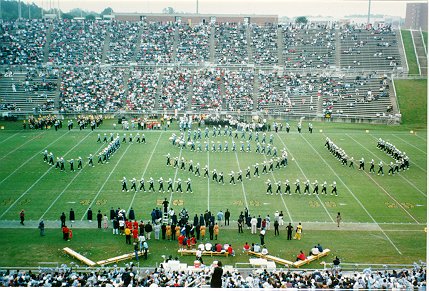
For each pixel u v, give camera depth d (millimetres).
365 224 36125
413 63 91688
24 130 68062
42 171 48062
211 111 78812
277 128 68750
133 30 100875
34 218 36219
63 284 22719
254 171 48938
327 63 92438
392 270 28250
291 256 30438
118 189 42844
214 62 92438
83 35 97938
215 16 116688
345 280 24516
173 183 44750
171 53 94562
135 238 32219
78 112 77500
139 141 61312
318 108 79562
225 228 35188
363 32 98938
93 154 54688
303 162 52719
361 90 82625
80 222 35656
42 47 93688
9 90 81875
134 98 81250
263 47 96375
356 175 48312
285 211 38469
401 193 43156
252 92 83750
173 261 27266
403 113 77062
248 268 28328
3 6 153500
